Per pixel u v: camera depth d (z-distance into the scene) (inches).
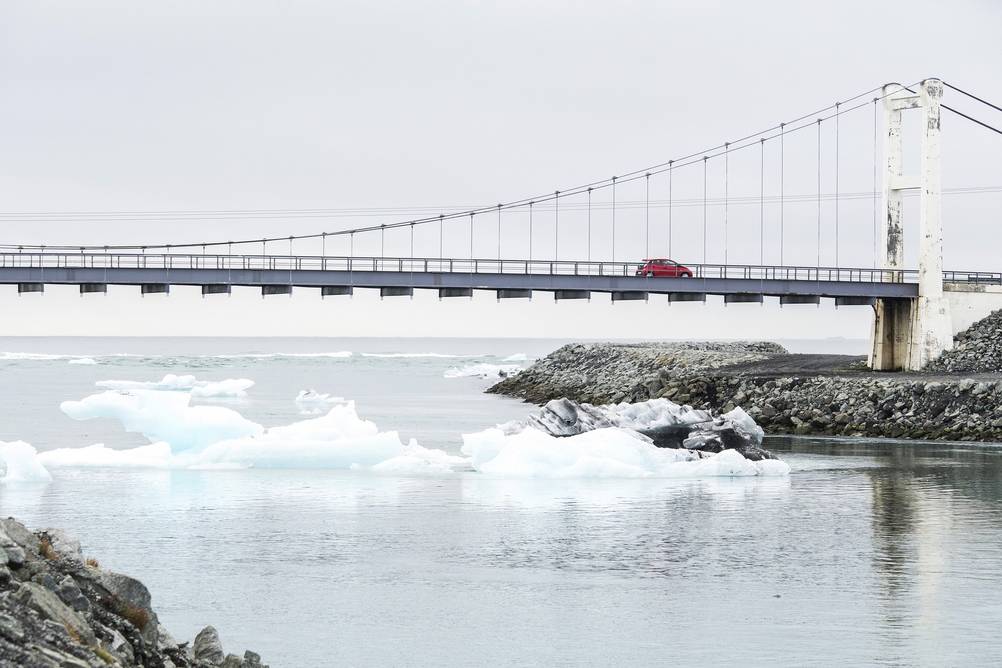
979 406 4136.3
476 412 5295.3
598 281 4827.8
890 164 5132.9
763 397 4709.6
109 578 1060.5
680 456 3073.3
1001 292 5088.6
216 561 1950.1
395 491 2682.1
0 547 995.9
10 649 866.1
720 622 1612.9
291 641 1518.2
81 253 4269.2
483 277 4702.3
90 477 2837.1
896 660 1451.8
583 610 1672.0
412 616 1633.9
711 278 4916.3
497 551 2044.8
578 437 3063.5
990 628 1588.3
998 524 2336.4
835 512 2466.8
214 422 3147.1
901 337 5088.6
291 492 2642.7
